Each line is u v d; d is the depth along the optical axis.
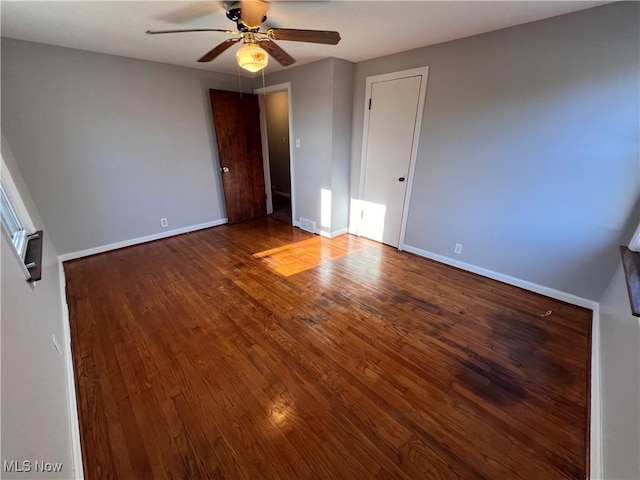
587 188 2.11
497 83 2.34
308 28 2.21
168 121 3.52
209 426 1.41
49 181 2.87
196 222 4.16
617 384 1.29
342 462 1.26
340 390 1.61
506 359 1.83
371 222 3.78
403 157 3.19
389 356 1.85
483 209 2.70
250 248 3.57
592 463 1.23
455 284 2.72
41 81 2.64
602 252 2.15
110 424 1.41
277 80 3.86
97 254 3.32
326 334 2.05
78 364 1.76
